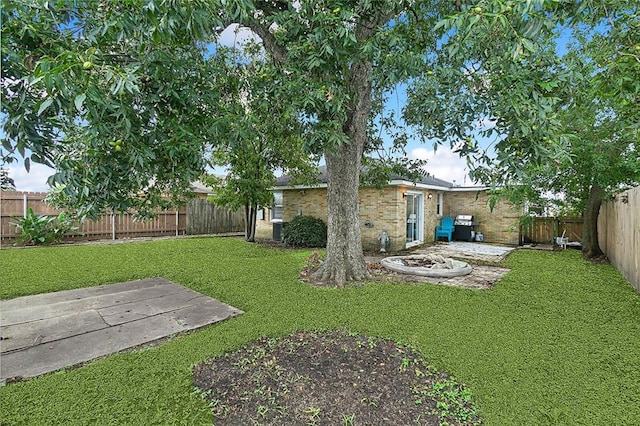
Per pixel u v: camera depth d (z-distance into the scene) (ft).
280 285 19.98
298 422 7.65
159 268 24.94
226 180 39.70
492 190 10.25
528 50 7.34
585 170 25.32
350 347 11.37
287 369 9.93
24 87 5.34
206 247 37.04
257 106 13.83
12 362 10.37
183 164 8.16
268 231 51.55
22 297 17.51
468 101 9.47
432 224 45.85
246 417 7.83
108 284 20.45
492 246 40.86
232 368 10.03
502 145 9.18
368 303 16.43
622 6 8.88
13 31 5.56
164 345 11.66
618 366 10.20
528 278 22.39
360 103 19.97
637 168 20.85
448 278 22.53
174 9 6.12
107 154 6.63
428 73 9.75
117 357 10.73
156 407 8.16
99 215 7.33
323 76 11.41
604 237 30.68
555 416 7.84
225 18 11.47
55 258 28.66
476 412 8.01
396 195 35.35
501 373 9.78
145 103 7.30
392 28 12.92
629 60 9.02
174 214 50.21
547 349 11.33
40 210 39.34
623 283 20.92
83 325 13.52
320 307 15.81
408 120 15.30
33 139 5.45
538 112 8.36
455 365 10.22
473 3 8.47
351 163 21.22
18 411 7.95
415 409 8.12
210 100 9.30
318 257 28.04
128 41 7.16
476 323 13.75
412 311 15.24
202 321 14.03
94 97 5.39
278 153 36.78
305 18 10.80
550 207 35.09
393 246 35.53
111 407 8.14
